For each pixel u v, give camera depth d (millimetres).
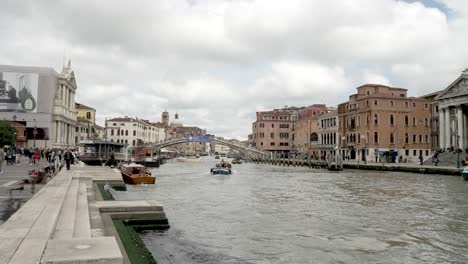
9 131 57000
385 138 78250
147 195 30062
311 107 120375
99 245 7688
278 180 46406
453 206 24156
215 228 17531
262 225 18297
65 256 6926
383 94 79938
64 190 17031
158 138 178375
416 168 55438
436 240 15508
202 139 108688
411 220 19547
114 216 14750
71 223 10602
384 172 59562
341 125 90625
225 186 38625
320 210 22766
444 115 73875
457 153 58031
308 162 82125
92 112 121438
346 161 82250
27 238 8445
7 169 30953
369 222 19062
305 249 14203
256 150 111312
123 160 68438
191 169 75188
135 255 9750
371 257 13281
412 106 80312
